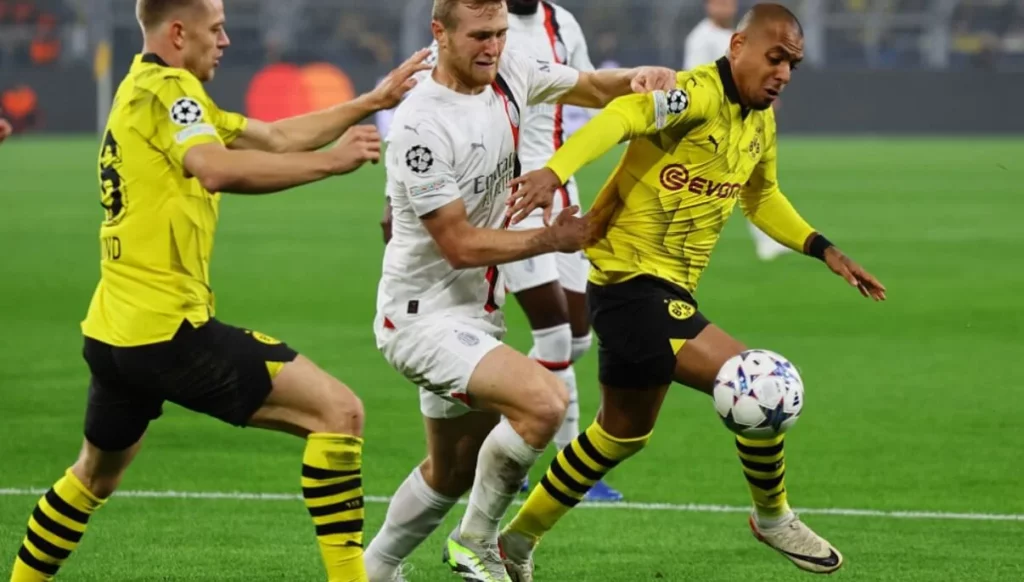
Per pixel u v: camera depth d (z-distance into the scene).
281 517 18.08
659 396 15.07
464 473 14.72
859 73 100.94
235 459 21.20
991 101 100.44
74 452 21.55
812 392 26.06
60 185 69.50
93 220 56.03
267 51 100.38
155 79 12.84
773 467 15.06
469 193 14.01
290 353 13.27
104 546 16.70
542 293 20.38
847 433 22.86
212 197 13.27
